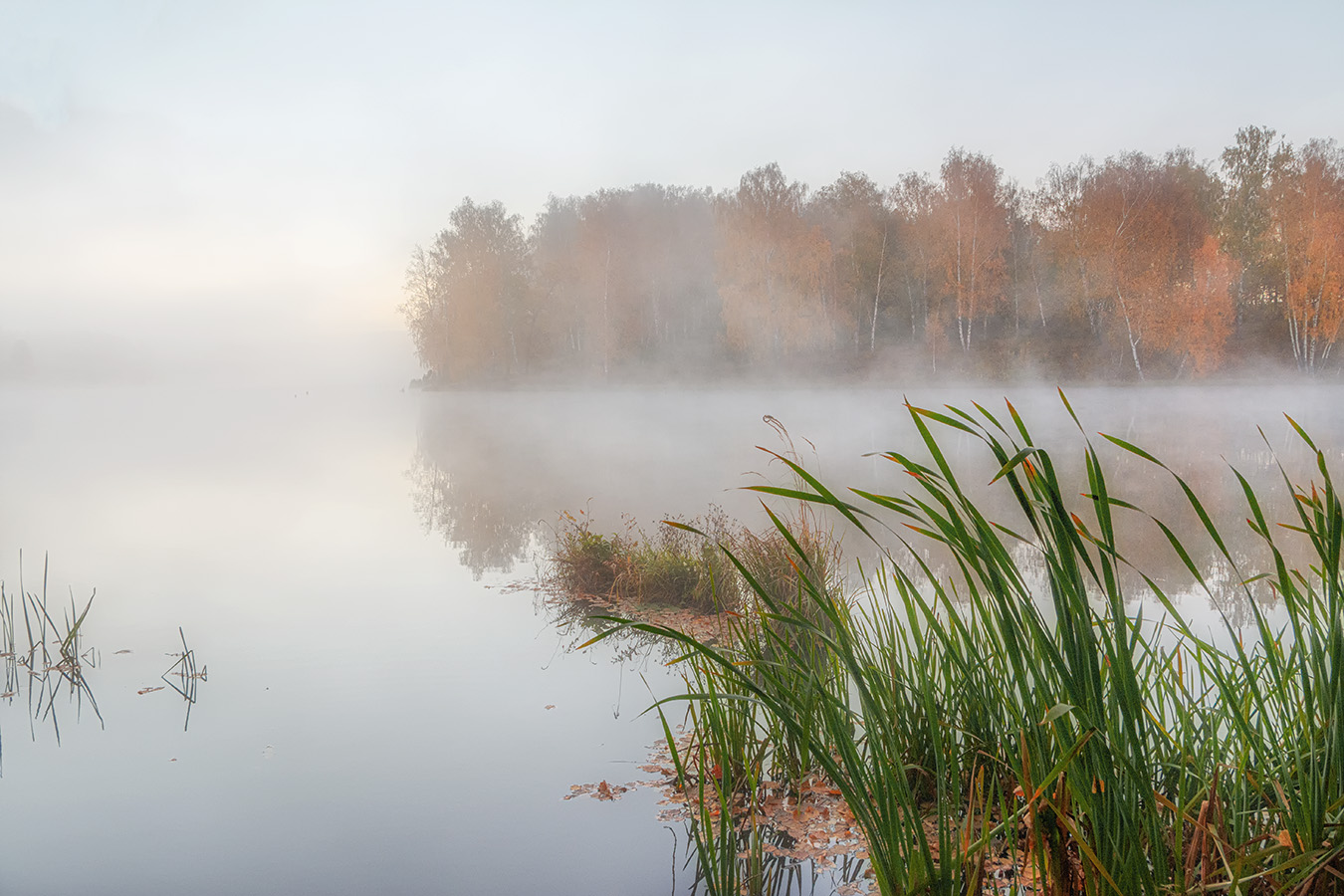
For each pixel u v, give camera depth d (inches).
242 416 1811.0
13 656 211.9
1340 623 64.9
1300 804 64.6
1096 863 62.6
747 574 72.4
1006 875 91.7
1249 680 76.2
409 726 162.4
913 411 61.0
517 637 225.5
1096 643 63.7
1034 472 62.1
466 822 122.6
